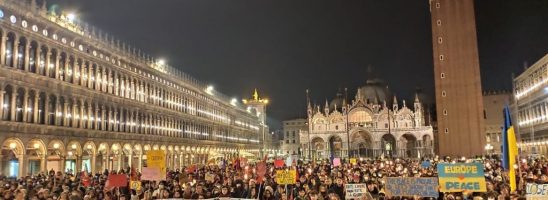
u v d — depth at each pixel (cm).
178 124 11325
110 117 8212
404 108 18588
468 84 11881
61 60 6944
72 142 6981
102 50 7981
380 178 3794
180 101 11619
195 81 13125
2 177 4991
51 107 6625
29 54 6191
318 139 19512
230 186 3152
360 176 3762
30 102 6181
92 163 7550
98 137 7681
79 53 7300
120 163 8375
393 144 19112
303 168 5369
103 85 8062
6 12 5706
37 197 2559
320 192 2769
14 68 5784
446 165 2511
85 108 7475
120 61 8669
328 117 19338
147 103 9650
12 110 5769
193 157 12131
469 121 11744
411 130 18312
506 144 2714
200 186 2786
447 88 12025
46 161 6356
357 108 19125
